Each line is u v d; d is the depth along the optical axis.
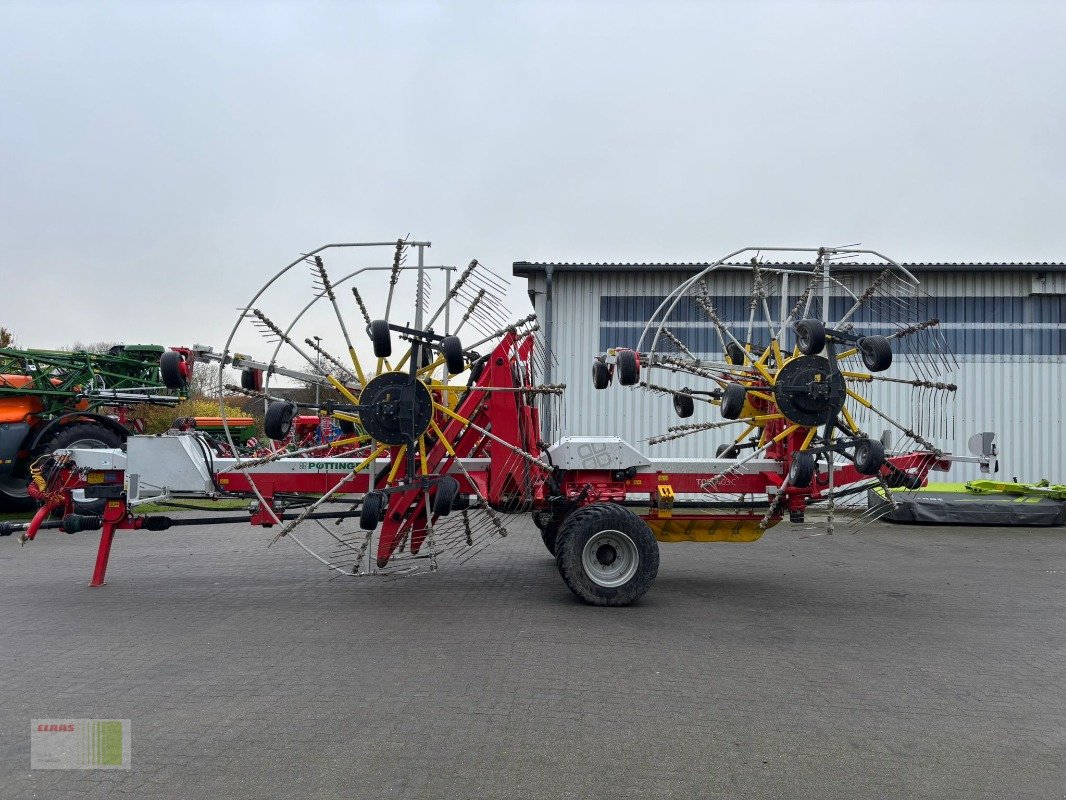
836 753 4.24
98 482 8.06
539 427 8.57
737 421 8.12
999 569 9.84
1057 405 16.47
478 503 7.53
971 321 16.64
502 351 7.55
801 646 6.21
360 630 6.49
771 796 3.75
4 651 5.88
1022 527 13.95
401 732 4.43
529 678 5.34
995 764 4.13
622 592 7.29
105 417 13.84
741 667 5.66
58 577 8.66
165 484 7.74
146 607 7.26
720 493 8.06
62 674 5.37
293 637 6.28
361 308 7.59
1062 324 16.53
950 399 16.50
